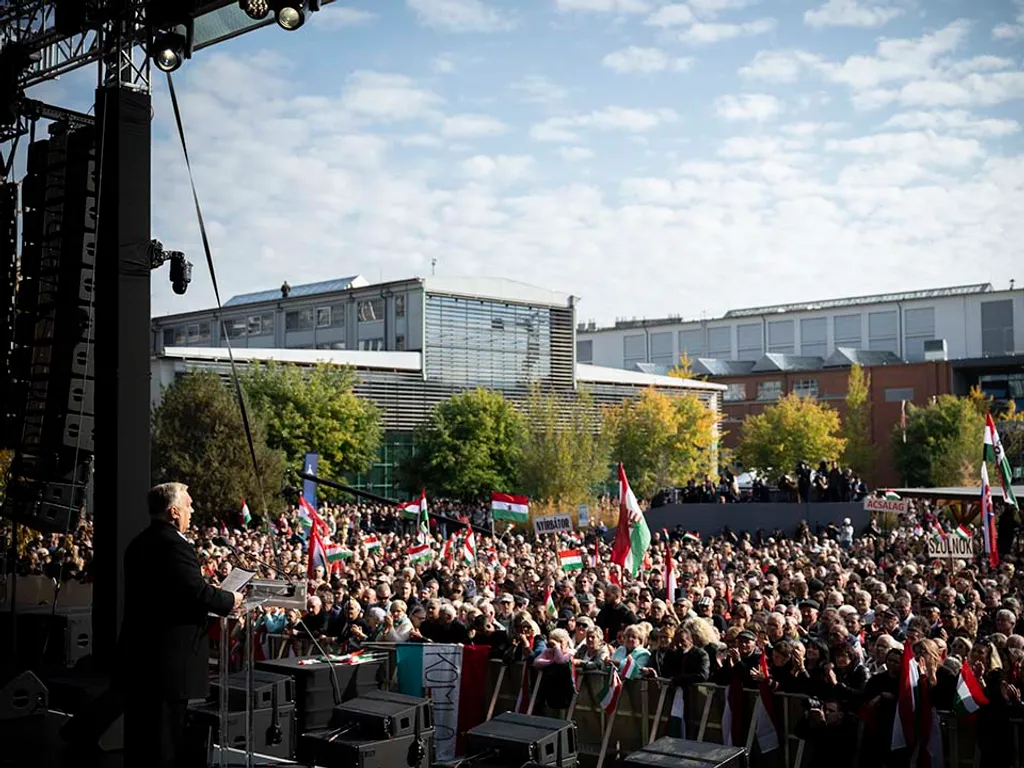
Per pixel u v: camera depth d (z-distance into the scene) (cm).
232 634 1521
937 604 1560
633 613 1548
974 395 8238
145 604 672
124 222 1017
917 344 10056
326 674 1032
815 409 8006
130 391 1012
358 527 4294
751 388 9869
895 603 1553
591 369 7719
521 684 1259
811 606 1505
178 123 950
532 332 7300
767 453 8000
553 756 909
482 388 6262
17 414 1191
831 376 9475
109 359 1012
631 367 11775
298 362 6169
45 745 859
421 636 1362
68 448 1102
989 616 1578
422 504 2778
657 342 11644
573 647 1338
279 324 7769
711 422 7031
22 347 1194
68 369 1105
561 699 1221
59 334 1116
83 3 1099
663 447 6844
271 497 4281
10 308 1325
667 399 6931
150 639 673
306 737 959
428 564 2406
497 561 2494
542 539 3497
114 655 855
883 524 4203
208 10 1198
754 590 1738
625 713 1212
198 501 4244
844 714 1034
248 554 2452
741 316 11075
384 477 6444
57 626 1138
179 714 687
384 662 1122
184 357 5712
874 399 9125
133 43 1095
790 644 1113
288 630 1534
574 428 5853
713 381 10119
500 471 6047
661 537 3416
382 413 6353
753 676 1113
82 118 1384
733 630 1157
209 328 8331
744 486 5728
